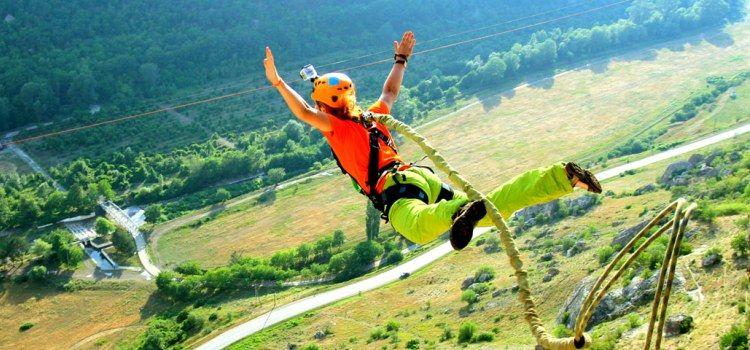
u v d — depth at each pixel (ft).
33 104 593.42
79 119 588.50
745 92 516.32
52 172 510.17
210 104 621.31
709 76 571.69
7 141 562.66
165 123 588.09
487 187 444.55
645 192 324.80
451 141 514.27
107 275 380.78
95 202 453.58
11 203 456.86
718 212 214.48
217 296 346.54
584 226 299.79
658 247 201.26
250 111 603.67
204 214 440.04
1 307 358.23
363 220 411.95
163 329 316.60
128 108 613.52
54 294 365.61
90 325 342.44
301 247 375.45
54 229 436.35
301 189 458.50
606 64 624.18
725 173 300.61
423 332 250.78
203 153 533.96
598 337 175.73
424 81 614.34
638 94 554.46
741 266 166.40
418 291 295.28
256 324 301.63
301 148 507.71
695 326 153.07
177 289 346.33
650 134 476.95
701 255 183.32
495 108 560.20
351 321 280.51
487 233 343.87
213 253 399.24
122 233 395.14
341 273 350.43
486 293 262.67
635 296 186.19
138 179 501.15
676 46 647.56
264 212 435.94
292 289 341.41
